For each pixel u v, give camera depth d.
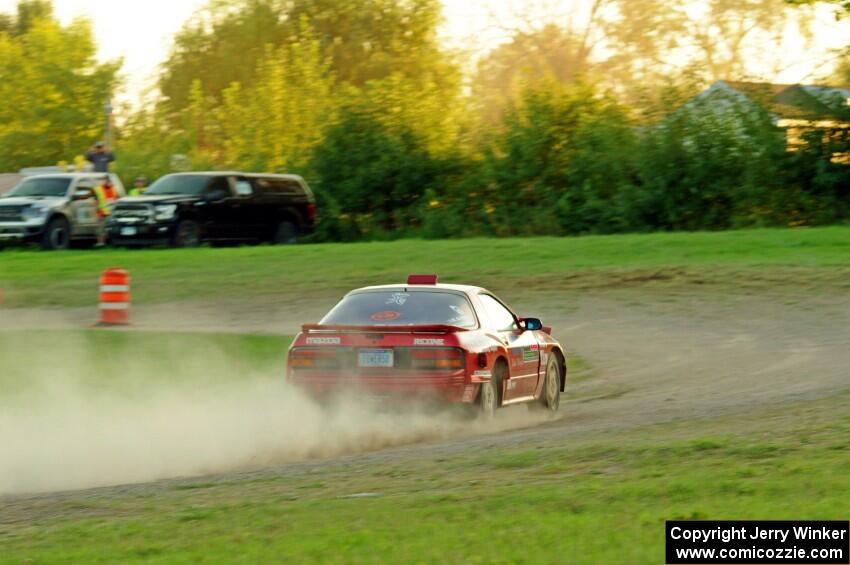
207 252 117.25
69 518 28.12
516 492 27.80
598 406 48.81
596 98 174.12
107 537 25.06
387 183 177.50
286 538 23.88
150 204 127.50
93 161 152.50
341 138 180.25
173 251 119.19
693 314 79.88
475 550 21.78
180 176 133.62
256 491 30.53
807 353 62.00
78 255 117.19
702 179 159.00
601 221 163.12
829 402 42.00
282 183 139.62
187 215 128.38
